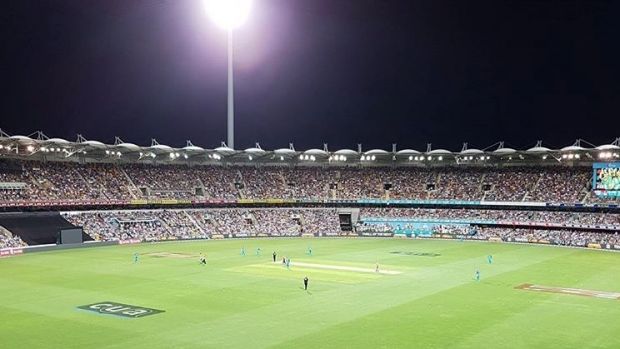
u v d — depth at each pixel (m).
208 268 62.28
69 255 75.25
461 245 91.00
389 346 31.50
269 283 52.19
